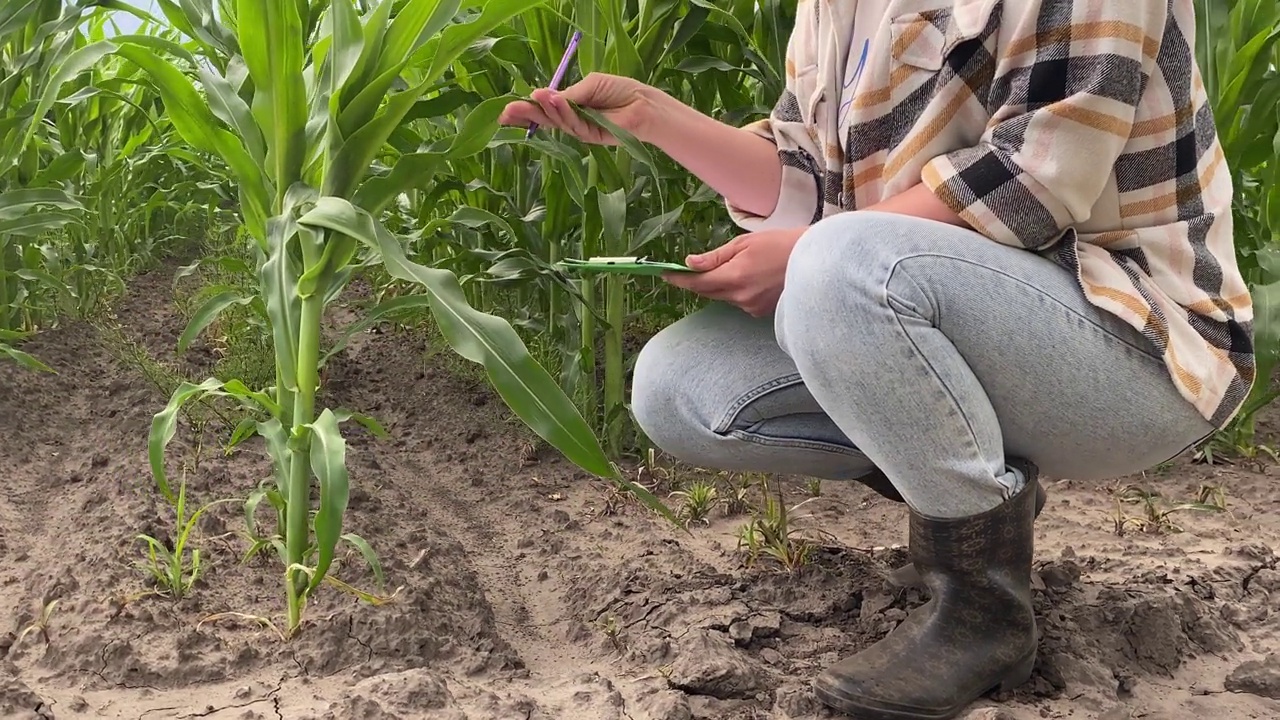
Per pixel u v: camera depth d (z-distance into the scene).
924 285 1.11
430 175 1.43
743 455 1.47
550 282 2.33
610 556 1.77
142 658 1.30
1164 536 1.85
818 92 1.43
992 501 1.15
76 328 3.16
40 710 1.16
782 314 1.21
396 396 2.72
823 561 1.67
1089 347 1.13
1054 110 1.08
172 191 3.67
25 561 1.67
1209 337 1.17
